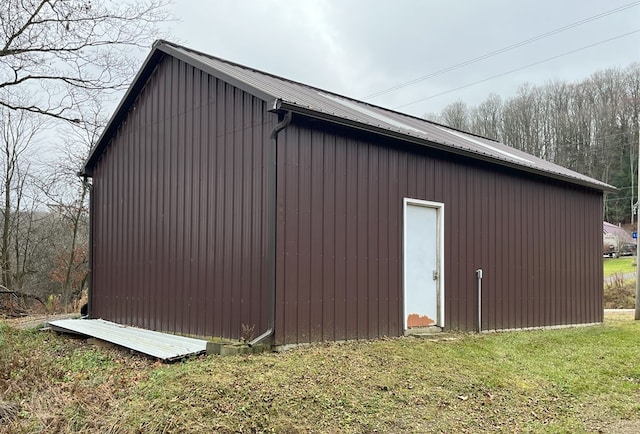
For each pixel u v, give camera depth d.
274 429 4.05
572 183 11.45
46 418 4.29
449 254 8.70
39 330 9.08
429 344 7.20
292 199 6.57
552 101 40.88
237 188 7.05
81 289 21.97
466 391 5.46
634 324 11.85
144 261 8.78
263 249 6.51
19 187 21.19
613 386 6.14
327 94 10.22
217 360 5.70
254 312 6.58
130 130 9.45
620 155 38.28
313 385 4.97
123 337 7.49
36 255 21.78
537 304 10.43
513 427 4.67
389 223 7.80
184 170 8.09
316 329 6.73
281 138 6.50
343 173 7.22
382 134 7.38
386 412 4.66
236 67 9.04
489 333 9.02
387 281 7.71
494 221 9.63
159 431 3.90
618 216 37.94
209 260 7.42
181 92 8.30
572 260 11.45
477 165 9.38
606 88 39.41
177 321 7.94
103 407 4.44
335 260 7.02
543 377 6.28
